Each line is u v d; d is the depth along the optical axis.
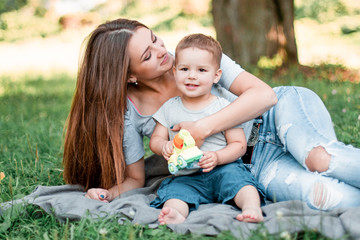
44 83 9.43
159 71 2.67
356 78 6.83
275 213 2.22
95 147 2.83
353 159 2.27
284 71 7.48
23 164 3.63
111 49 2.63
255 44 8.04
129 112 2.79
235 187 2.42
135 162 2.89
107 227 2.25
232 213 2.29
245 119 2.55
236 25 8.11
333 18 14.36
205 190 2.57
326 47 11.23
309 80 6.51
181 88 2.58
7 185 3.11
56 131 4.78
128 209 2.44
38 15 18.92
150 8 18.64
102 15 18.80
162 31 16.33
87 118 2.78
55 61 13.22
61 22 18.41
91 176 2.94
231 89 2.75
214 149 2.60
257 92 2.57
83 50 2.80
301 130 2.51
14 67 12.33
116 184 2.92
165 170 3.22
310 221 2.08
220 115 2.50
